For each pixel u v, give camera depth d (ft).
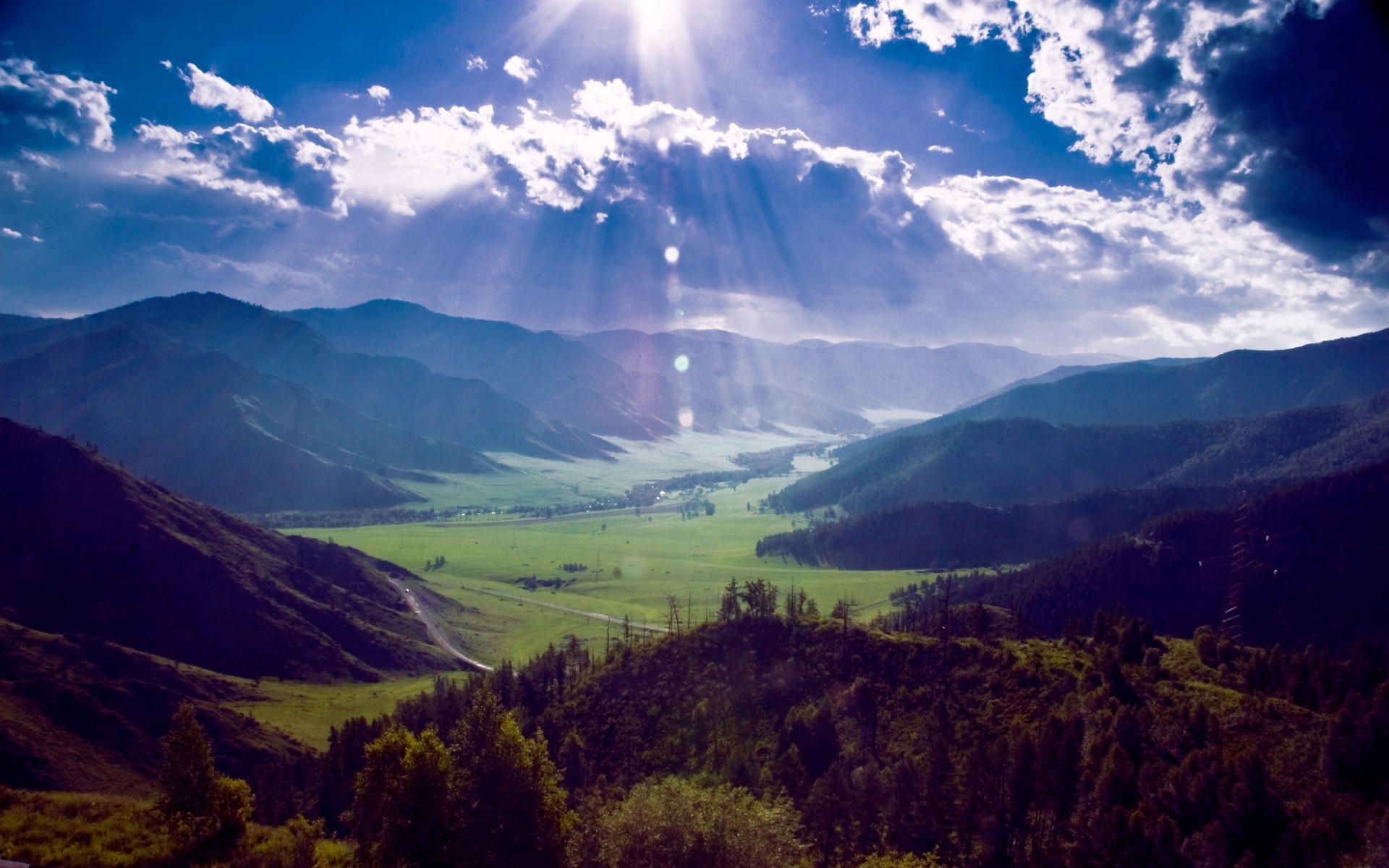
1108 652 375.86
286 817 358.64
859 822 281.54
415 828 163.53
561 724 420.77
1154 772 257.14
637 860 179.63
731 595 520.83
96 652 499.51
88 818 191.42
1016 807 272.31
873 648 419.13
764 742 359.05
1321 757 256.52
